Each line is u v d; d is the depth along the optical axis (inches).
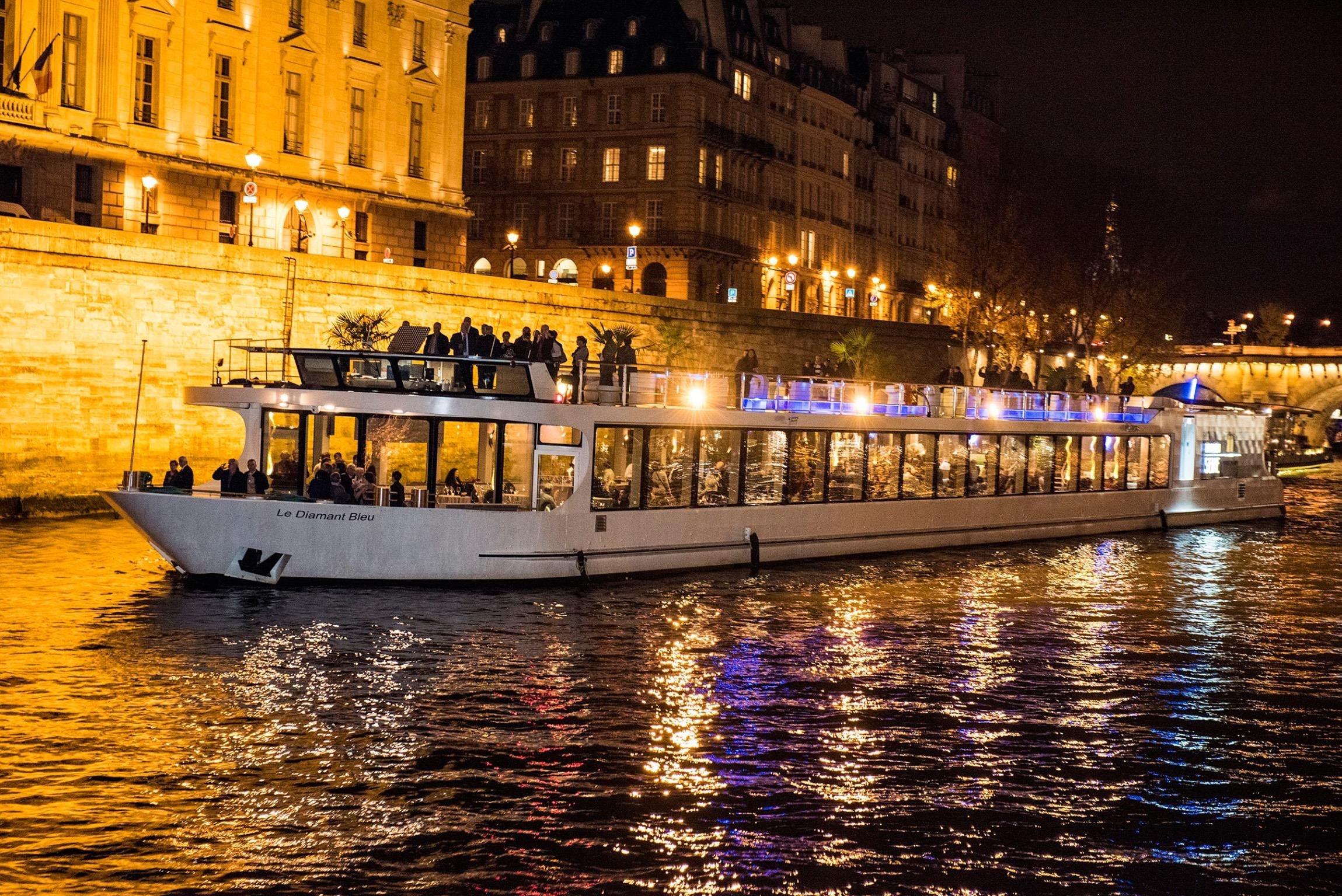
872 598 1066.1
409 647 838.5
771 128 3398.1
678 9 3078.2
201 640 838.5
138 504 976.9
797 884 536.7
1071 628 990.4
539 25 3161.9
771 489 1187.3
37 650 809.5
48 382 1366.9
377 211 2228.1
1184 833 604.4
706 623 944.3
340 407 1003.9
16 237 1334.9
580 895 520.7
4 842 545.3
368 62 2191.2
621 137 3053.6
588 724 713.6
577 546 1032.8
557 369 1038.4
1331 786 668.1
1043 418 1467.8
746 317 2348.7
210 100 1943.9
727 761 667.4
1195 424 1668.3
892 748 697.0
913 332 2829.7
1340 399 3969.0
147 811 579.2
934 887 540.1
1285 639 981.2
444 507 982.4
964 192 3179.1
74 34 1776.6
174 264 1472.7
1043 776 666.8
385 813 587.5
